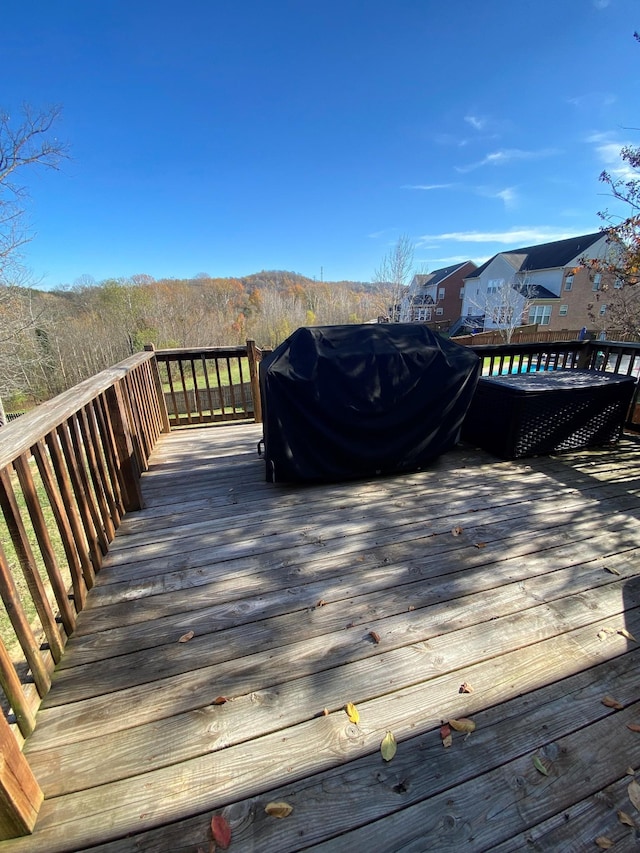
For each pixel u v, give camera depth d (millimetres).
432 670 1449
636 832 989
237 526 2469
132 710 1326
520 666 1461
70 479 1914
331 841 982
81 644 1606
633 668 1450
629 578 1928
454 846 969
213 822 1021
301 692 1376
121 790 1097
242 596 1856
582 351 4484
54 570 1561
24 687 1339
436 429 3107
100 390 2148
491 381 3537
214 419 4988
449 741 1207
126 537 2383
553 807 1043
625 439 3906
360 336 3035
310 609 1762
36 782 1066
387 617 1703
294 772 1135
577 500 2699
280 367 2709
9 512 1257
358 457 2949
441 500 2727
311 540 2295
